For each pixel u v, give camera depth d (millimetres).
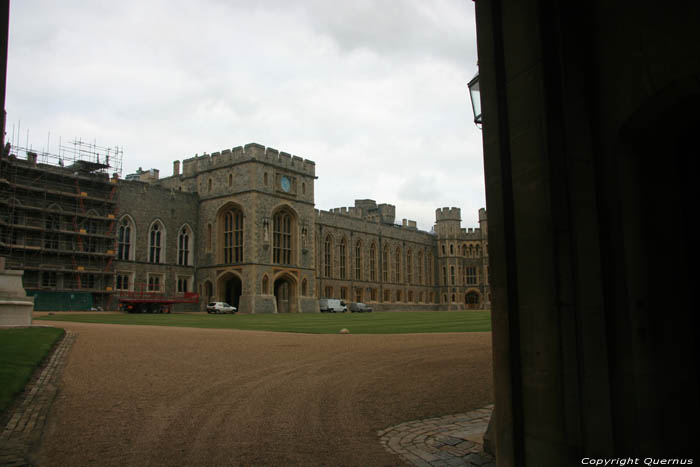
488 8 4641
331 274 60406
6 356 10492
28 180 39000
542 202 3977
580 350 3793
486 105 4625
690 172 4004
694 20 3172
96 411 6934
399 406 7344
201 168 50250
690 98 3420
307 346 14648
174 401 7562
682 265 3934
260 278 45406
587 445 3729
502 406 4332
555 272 3852
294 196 49906
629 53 3688
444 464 5012
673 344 3834
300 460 5098
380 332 19875
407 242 74312
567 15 4098
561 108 3990
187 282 48094
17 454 5152
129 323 25375
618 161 3840
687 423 3840
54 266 39281
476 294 79188
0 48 4910
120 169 46219
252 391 8297
